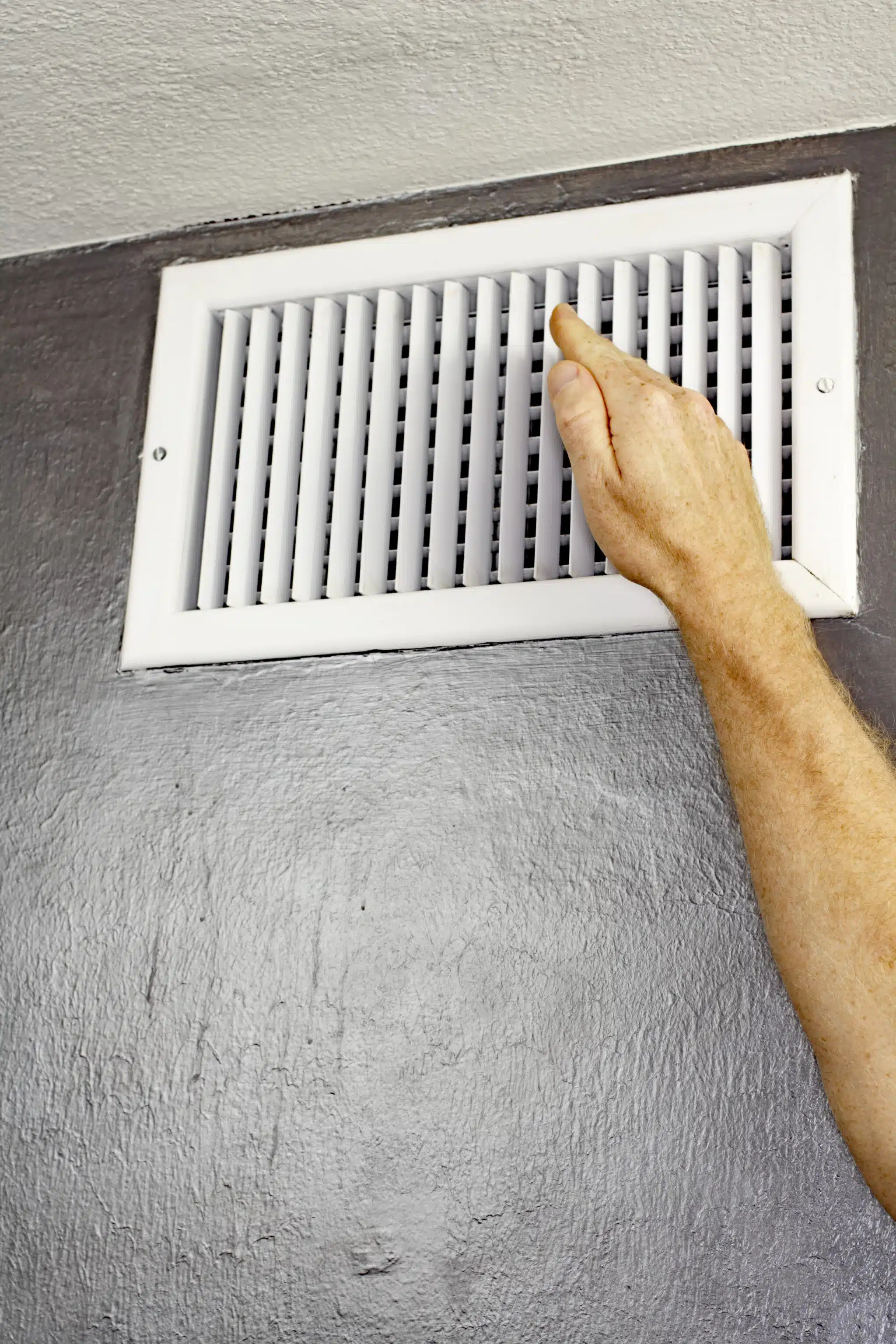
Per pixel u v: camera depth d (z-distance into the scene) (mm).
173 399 1088
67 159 1063
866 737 729
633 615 938
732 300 984
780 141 1021
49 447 1125
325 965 931
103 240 1162
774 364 962
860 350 954
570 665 949
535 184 1066
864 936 650
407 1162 876
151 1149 923
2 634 1083
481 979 900
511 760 940
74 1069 955
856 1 892
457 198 1083
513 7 912
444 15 920
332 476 1060
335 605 999
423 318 1059
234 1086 922
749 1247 807
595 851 907
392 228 1088
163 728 1021
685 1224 820
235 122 1023
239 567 1033
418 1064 894
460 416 1021
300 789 976
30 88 989
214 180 1087
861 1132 635
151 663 1027
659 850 896
